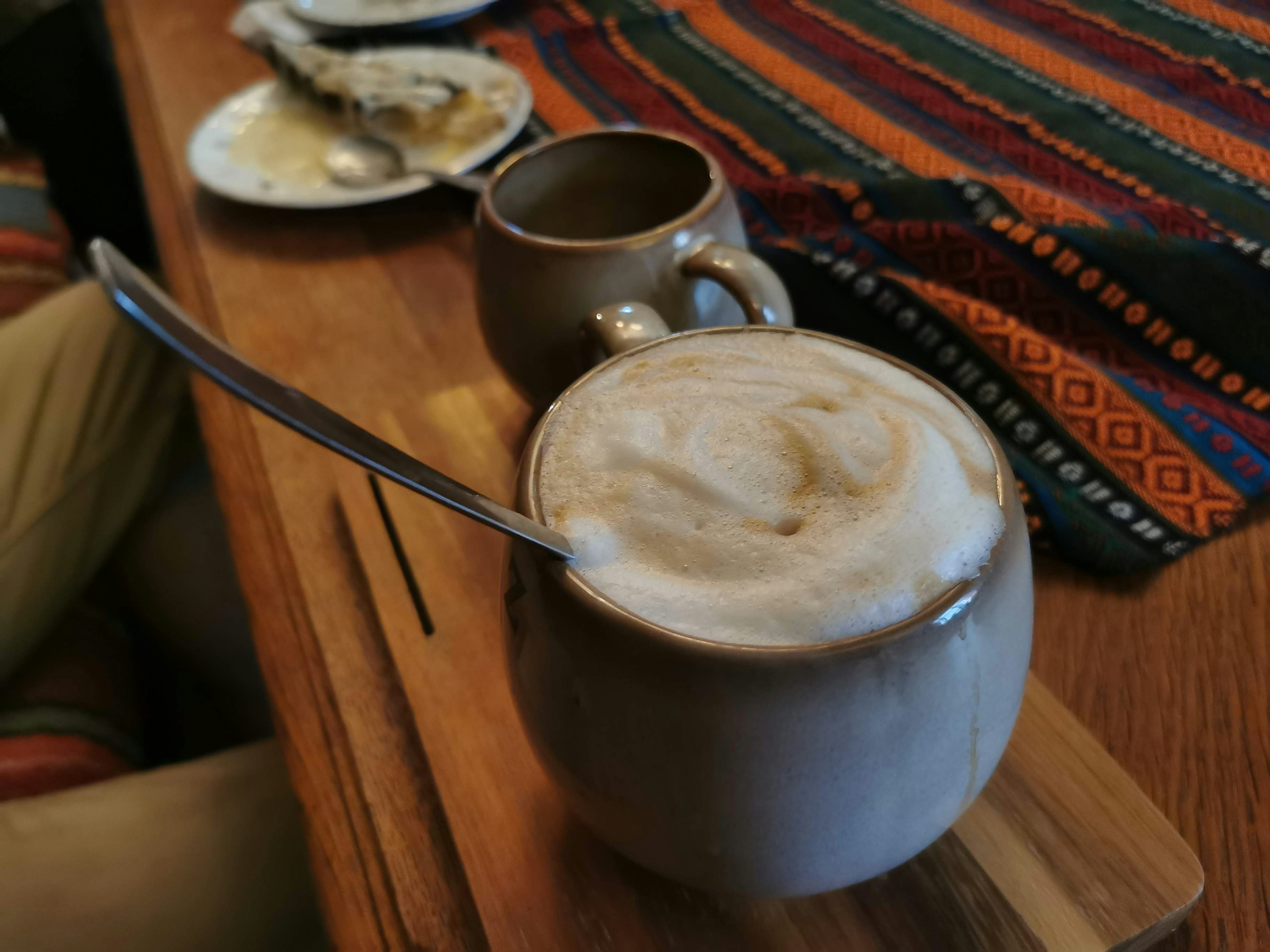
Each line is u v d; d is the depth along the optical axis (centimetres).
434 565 31
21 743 45
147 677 58
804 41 59
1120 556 29
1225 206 40
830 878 20
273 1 67
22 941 37
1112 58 52
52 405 54
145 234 109
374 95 51
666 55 59
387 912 25
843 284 39
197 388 41
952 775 19
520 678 21
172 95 61
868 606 18
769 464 20
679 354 24
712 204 30
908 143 48
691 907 23
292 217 49
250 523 35
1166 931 22
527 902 23
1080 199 42
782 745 18
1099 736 26
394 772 27
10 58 95
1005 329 35
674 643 18
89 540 52
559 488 21
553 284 29
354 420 37
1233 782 25
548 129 52
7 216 78
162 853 39
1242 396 34
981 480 20
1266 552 29
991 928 22
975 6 60
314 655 30
